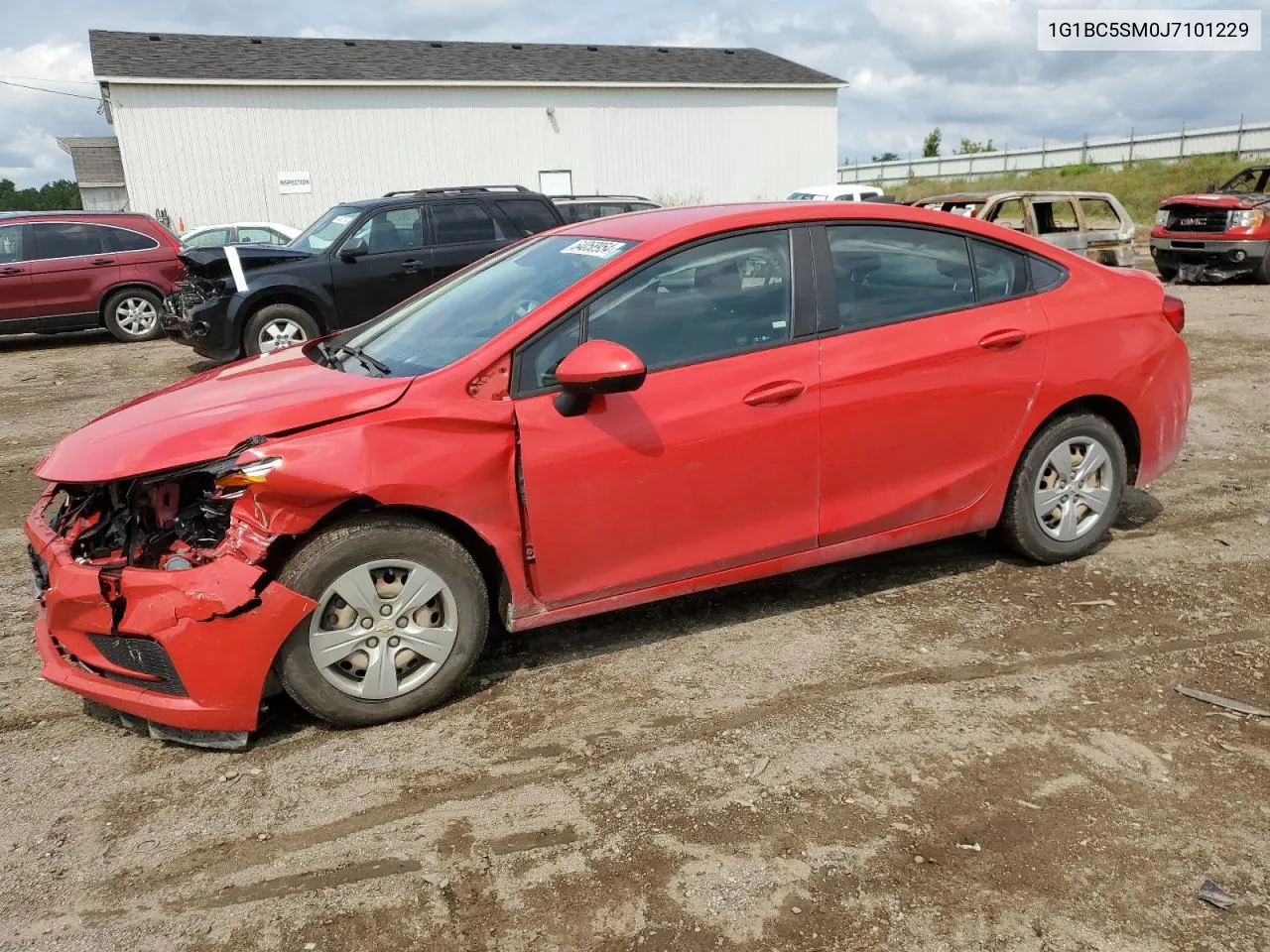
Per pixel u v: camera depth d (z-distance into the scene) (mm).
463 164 26812
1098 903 2434
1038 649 3740
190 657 3021
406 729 3314
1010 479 4254
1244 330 10594
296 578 3088
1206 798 2828
